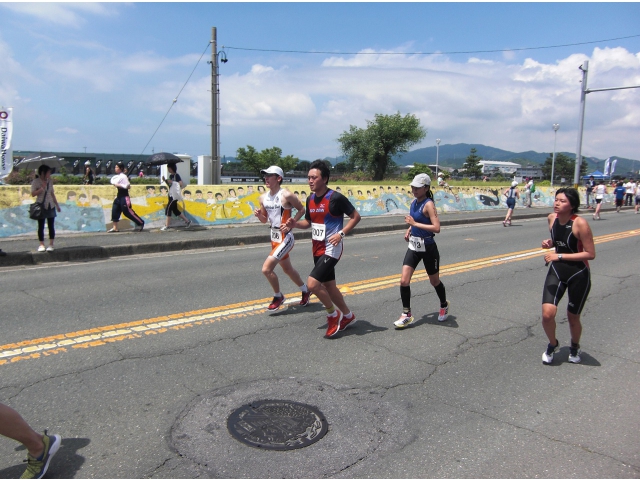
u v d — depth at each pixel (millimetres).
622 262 10578
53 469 3000
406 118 50062
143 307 6375
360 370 4555
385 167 51531
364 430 3508
